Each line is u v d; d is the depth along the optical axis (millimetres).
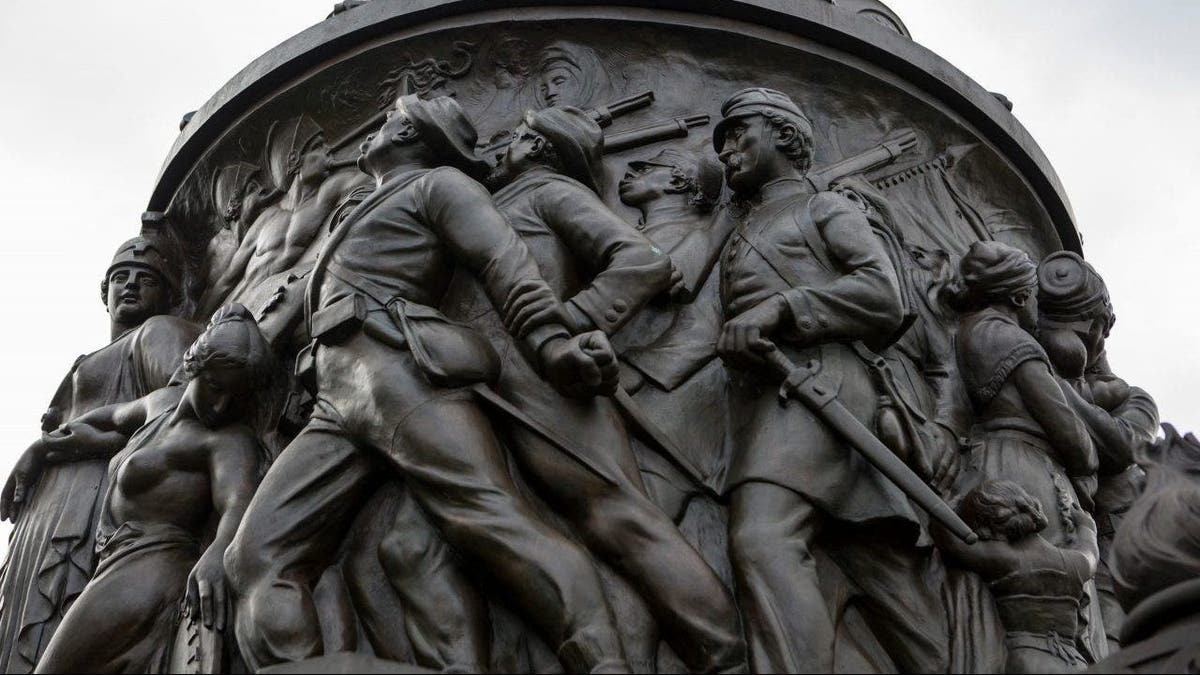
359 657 3410
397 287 4129
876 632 3898
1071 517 4262
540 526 3748
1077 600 4047
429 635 3707
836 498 3934
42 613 4477
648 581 3723
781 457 3955
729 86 4926
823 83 4996
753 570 3781
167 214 5320
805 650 3654
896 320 4211
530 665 3691
